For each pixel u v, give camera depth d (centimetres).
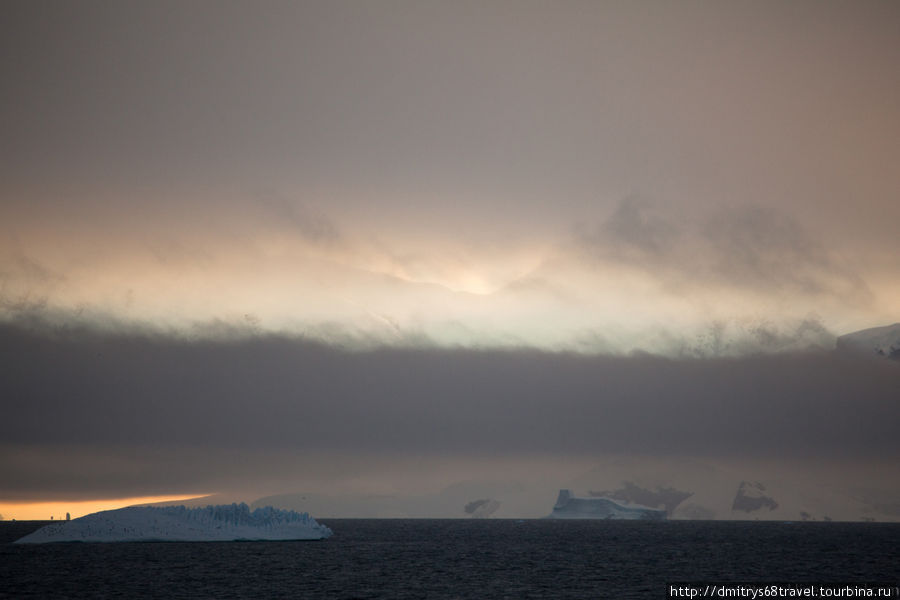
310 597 17838
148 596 17988
